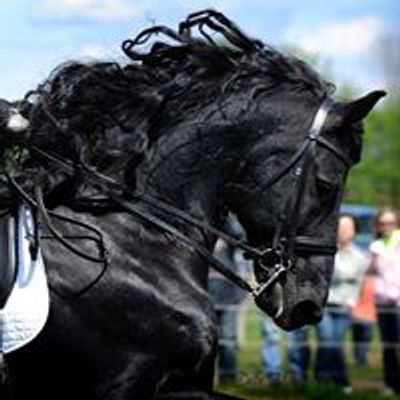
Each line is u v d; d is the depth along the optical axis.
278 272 9.59
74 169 9.58
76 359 9.47
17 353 9.39
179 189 9.73
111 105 9.70
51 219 9.53
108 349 9.47
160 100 9.75
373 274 21.86
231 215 10.79
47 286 9.38
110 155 9.66
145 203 9.68
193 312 9.56
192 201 9.73
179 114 9.77
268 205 9.66
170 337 9.51
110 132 9.70
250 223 9.76
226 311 20.14
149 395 9.54
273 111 9.70
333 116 9.66
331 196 9.62
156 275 9.56
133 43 10.13
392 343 21.55
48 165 9.59
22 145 9.54
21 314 9.34
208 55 9.88
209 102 9.77
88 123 9.67
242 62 9.91
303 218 9.59
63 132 9.58
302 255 9.62
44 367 9.47
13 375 9.46
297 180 9.59
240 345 22.62
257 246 9.77
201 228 9.74
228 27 10.09
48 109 9.59
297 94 9.77
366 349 24.02
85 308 9.44
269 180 9.64
